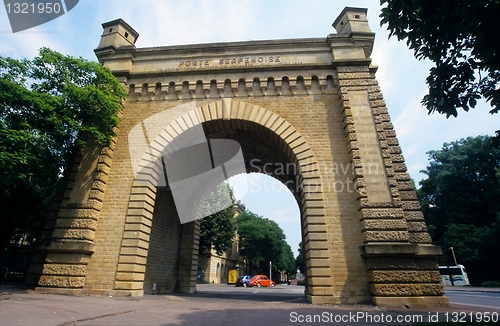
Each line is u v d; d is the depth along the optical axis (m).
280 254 74.44
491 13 7.75
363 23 19.02
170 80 18.81
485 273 47.75
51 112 14.73
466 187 51.34
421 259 13.71
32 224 23.47
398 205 14.52
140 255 15.59
